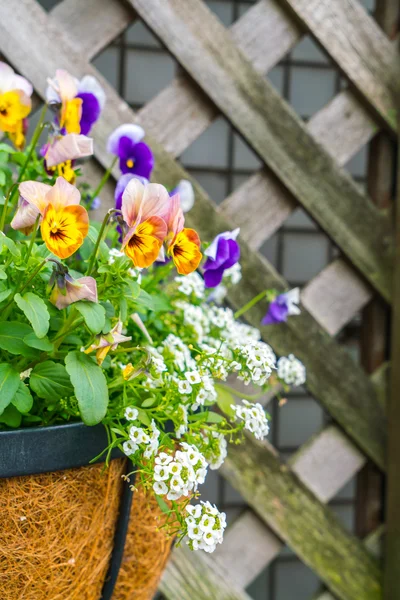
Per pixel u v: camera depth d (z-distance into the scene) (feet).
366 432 4.16
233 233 3.13
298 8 3.95
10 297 2.74
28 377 2.80
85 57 3.75
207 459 2.94
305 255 5.78
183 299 3.32
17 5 3.64
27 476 2.71
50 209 2.65
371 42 4.08
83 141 2.92
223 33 3.87
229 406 3.16
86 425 2.74
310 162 3.99
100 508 2.83
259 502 3.95
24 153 3.20
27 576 2.75
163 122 3.87
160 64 5.36
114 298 2.77
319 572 4.05
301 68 5.66
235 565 3.99
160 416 2.90
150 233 2.70
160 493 2.72
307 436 5.80
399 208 4.14
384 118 4.12
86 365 2.69
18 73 3.66
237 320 4.62
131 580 3.03
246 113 3.90
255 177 4.01
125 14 3.81
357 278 4.24
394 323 4.16
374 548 4.25
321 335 4.06
